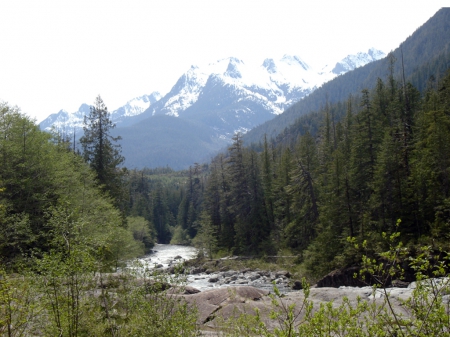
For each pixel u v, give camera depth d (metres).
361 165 35.84
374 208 31.38
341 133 65.56
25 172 23.95
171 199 107.50
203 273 42.22
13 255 18.75
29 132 25.86
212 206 61.25
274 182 54.31
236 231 53.84
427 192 30.11
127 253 18.75
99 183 36.41
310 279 31.56
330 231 32.25
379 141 36.91
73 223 7.46
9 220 18.64
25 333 6.59
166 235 91.00
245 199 54.16
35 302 6.57
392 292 13.01
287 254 43.38
